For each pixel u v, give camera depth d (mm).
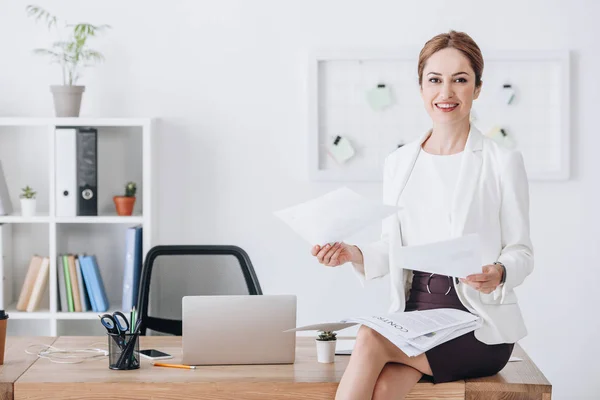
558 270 3920
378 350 2145
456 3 3861
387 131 3885
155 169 3854
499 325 2262
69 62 3803
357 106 3885
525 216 2350
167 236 3928
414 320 2207
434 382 2201
